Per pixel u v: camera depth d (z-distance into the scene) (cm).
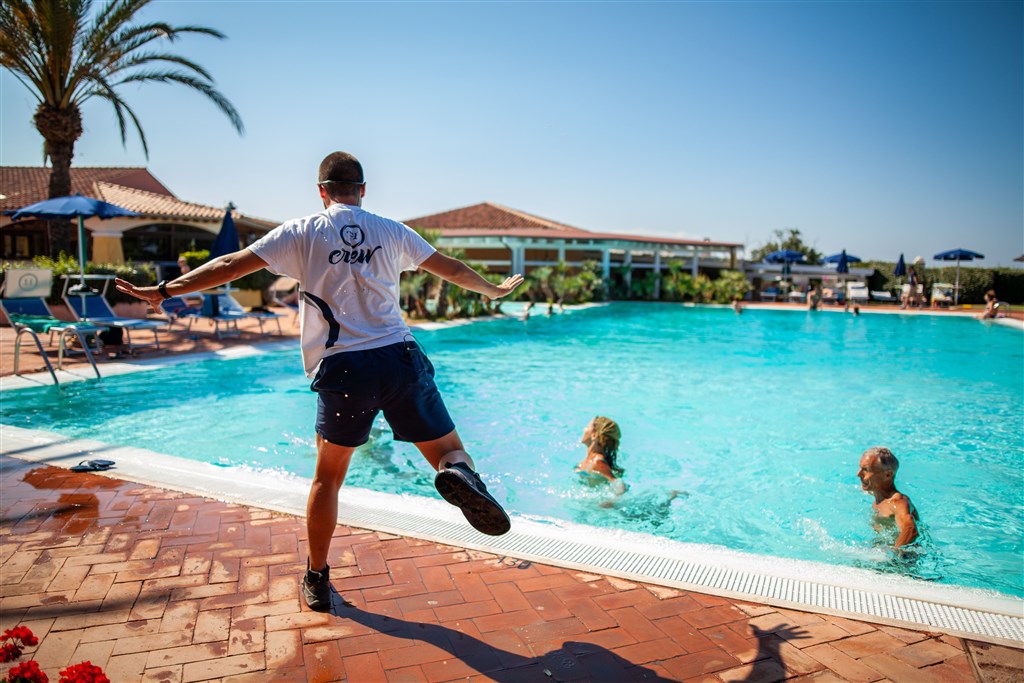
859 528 473
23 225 2216
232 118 1723
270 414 724
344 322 256
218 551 335
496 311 2186
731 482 571
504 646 260
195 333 1349
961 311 2500
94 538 349
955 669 248
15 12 1388
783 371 1148
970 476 595
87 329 862
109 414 704
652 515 492
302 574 314
